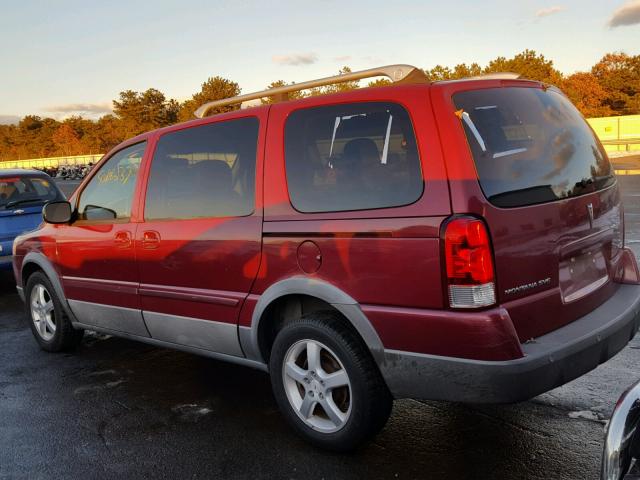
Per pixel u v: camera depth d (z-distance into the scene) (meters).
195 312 3.91
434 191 2.81
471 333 2.71
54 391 4.59
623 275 3.70
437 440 3.43
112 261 4.50
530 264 2.89
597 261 3.40
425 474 3.09
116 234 4.44
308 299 3.49
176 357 5.23
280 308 3.63
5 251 8.12
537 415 3.66
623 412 2.00
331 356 3.27
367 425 3.15
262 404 4.12
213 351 3.91
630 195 14.20
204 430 3.77
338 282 3.13
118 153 4.62
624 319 3.19
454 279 2.72
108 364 5.16
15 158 129.00
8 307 7.64
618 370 4.31
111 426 3.91
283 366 3.46
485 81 3.13
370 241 2.99
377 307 2.99
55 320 5.37
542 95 3.43
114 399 4.36
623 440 1.94
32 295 5.61
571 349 2.84
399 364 2.95
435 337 2.81
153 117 93.62
